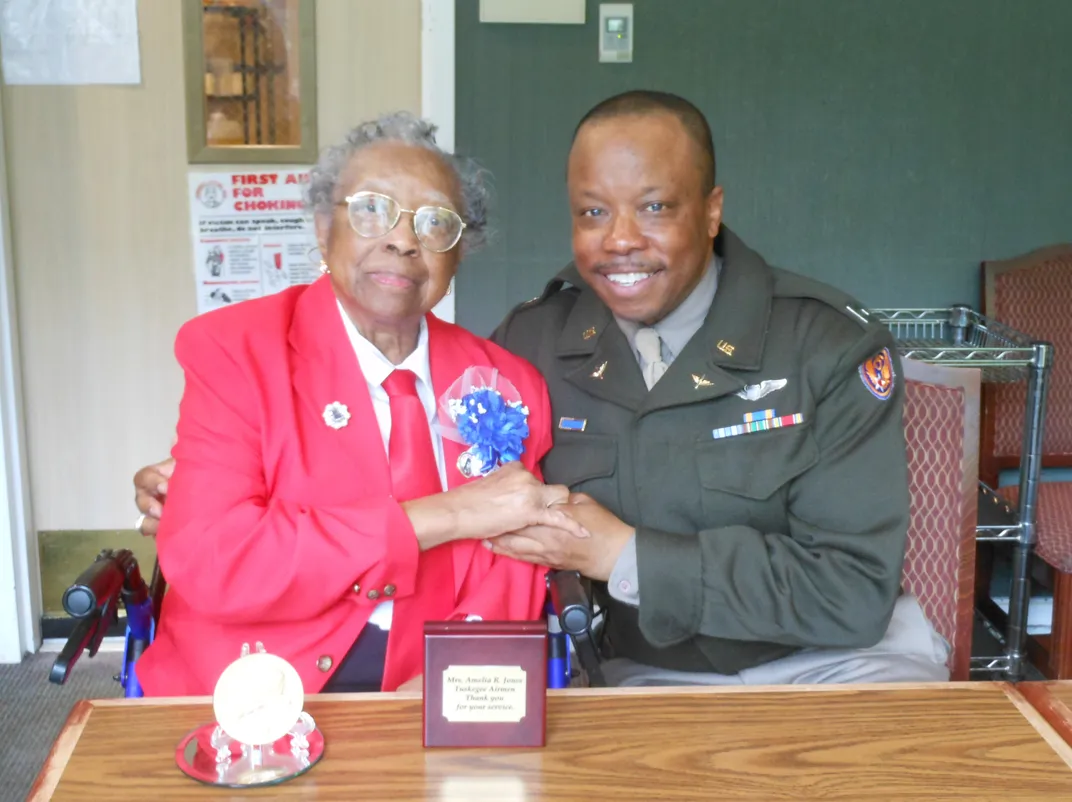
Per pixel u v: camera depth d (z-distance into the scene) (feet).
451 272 4.96
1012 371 8.13
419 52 8.77
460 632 3.49
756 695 3.89
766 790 3.28
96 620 4.50
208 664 4.71
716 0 9.29
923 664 5.31
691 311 5.47
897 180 9.69
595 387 5.47
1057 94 9.59
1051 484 9.30
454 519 4.69
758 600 4.93
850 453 5.21
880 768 3.41
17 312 8.89
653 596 4.90
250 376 4.79
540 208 9.57
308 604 4.56
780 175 9.64
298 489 4.76
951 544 6.09
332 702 3.82
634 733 3.62
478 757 3.46
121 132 8.64
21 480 8.97
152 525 5.28
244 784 3.27
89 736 3.56
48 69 8.49
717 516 5.23
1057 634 8.33
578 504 5.00
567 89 9.39
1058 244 9.59
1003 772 3.39
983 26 9.46
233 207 8.84
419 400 5.04
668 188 5.03
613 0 9.25
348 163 4.79
